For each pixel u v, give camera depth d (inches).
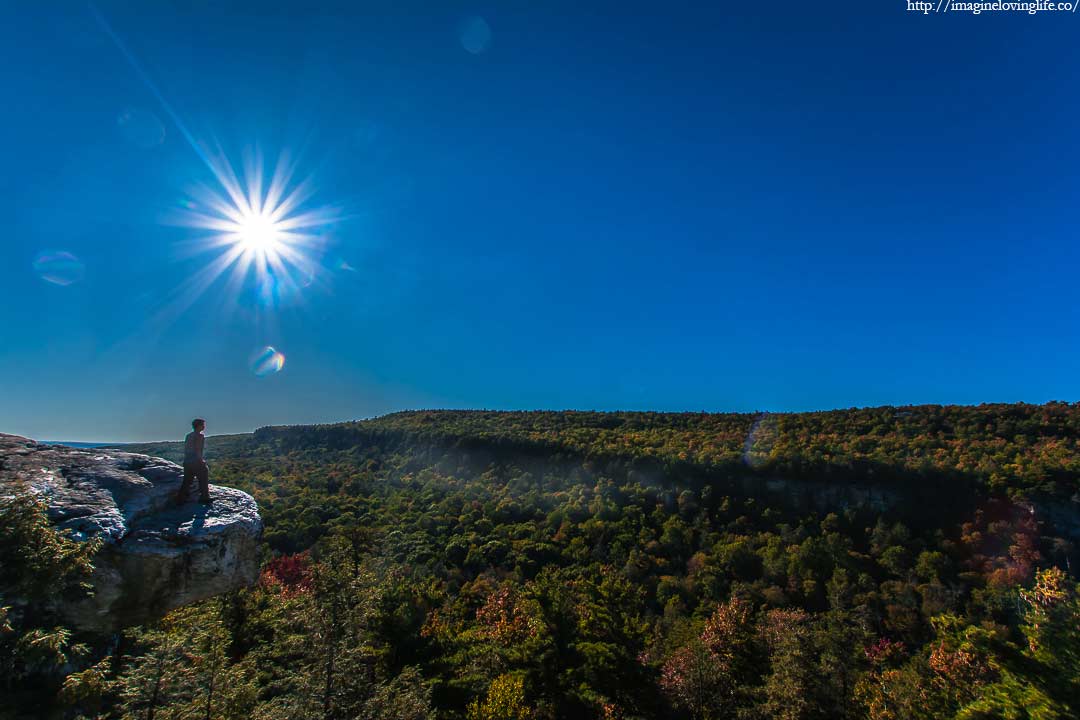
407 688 724.7
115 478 496.1
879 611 2064.5
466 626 1791.3
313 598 673.6
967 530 2477.9
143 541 436.8
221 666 547.2
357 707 631.8
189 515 488.1
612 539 2829.7
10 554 329.1
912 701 929.5
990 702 649.0
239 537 495.5
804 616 1427.2
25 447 514.0
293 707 582.9
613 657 1380.4
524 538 2854.3
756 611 2133.4
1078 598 626.5
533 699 1258.0
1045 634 627.2
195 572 458.9
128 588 428.1
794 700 1128.2
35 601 353.4
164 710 434.3
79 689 338.3
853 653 1451.8
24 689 356.2
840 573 2303.2
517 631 1525.6
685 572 2588.6
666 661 1454.2
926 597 2046.0
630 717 1240.2
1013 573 2049.7
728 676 1291.8
